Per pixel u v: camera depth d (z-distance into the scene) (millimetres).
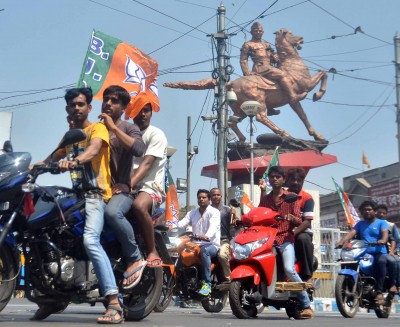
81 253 5340
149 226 5758
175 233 9664
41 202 5109
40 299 5387
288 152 23594
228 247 9875
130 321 5875
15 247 5086
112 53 11469
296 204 7797
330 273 14945
